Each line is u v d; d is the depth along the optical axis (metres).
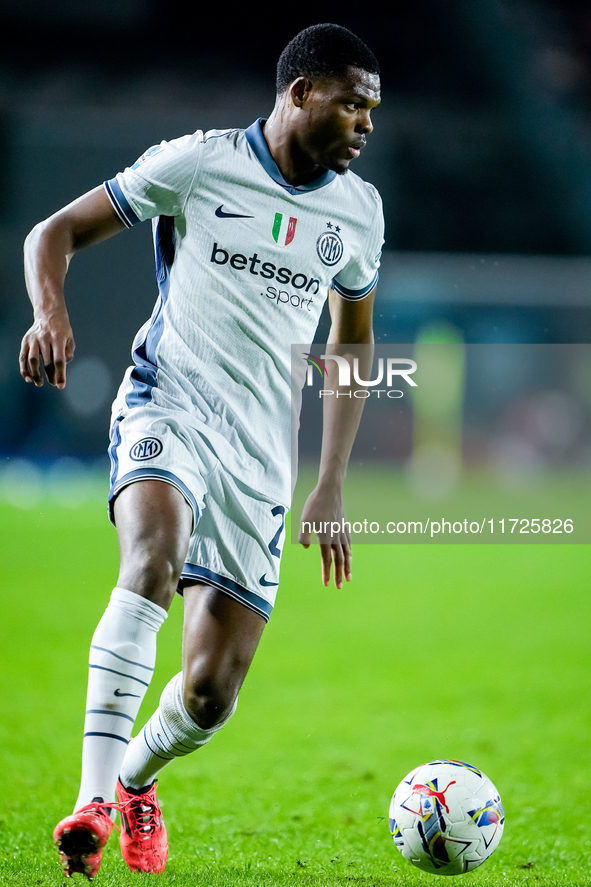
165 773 17.14
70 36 135.25
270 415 12.16
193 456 11.34
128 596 10.13
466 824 11.21
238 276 11.95
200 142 12.05
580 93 132.62
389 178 128.25
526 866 12.47
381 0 133.62
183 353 11.87
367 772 17.27
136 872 11.57
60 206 115.81
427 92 132.62
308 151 11.94
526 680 25.89
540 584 44.59
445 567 50.44
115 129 116.38
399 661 28.20
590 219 131.25
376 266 13.43
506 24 131.38
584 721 21.55
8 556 46.97
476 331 113.62
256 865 12.06
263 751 18.83
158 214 12.12
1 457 104.19
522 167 130.75
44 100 123.56
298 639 31.53
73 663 26.47
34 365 11.12
